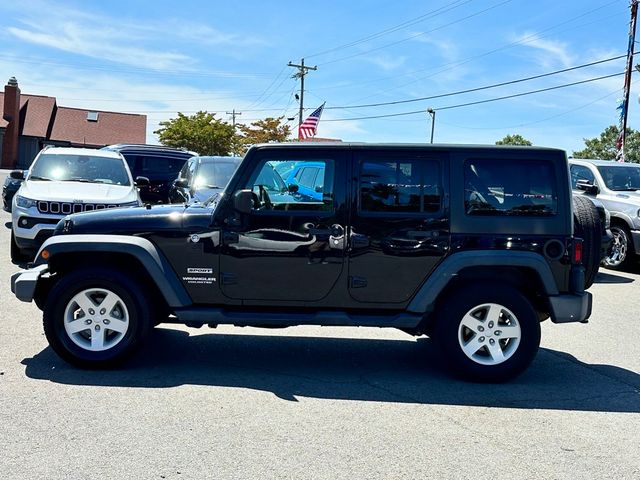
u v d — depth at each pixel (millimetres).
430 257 5402
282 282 5445
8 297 7941
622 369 6055
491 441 4250
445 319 5426
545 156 5445
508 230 5398
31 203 9562
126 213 5570
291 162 5465
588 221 5648
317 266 5414
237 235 5418
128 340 5391
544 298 5480
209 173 11844
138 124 54438
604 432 4473
